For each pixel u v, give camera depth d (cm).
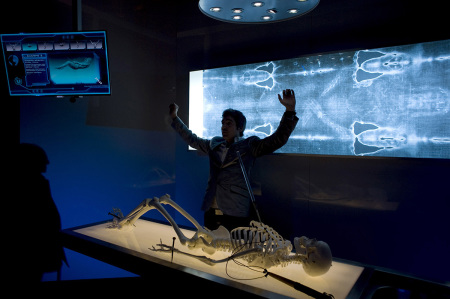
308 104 322
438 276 275
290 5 179
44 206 316
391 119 284
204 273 157
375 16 292
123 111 365
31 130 307
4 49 282
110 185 358
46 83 291
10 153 298
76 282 328
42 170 314
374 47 287
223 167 291
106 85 296
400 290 154
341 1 307
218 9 186
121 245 198
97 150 348
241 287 142
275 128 338
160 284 167
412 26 275
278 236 176
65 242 223
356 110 299
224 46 375
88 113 340
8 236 298
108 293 306
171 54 406
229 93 366
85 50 287
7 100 297
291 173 340
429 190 276
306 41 326
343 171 313
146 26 382
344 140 306
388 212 294
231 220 284
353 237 311
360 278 155
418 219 281
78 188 336
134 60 372
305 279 155
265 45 348
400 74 279
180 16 407
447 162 262
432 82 266
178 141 412
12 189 300
